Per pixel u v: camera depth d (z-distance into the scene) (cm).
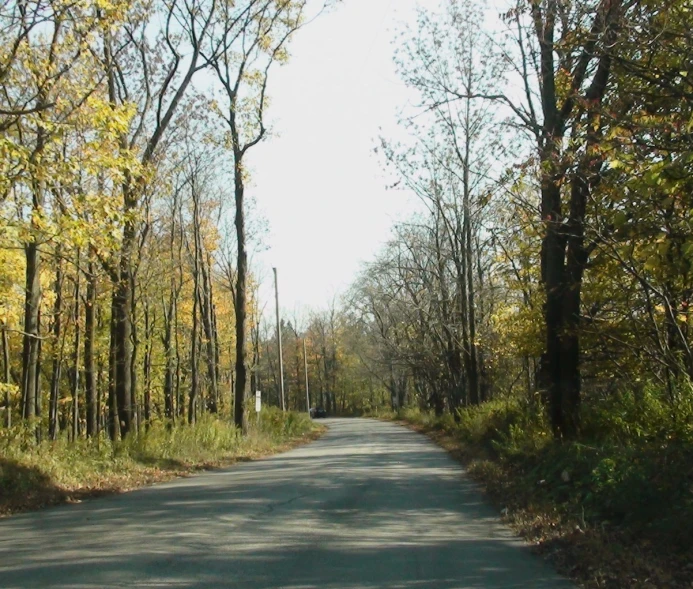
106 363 3662
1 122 1341
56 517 1155
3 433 1636
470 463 1997
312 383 10575
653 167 860
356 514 1159
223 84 2648
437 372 4444
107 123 1433
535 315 2088
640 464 1025
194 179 3650
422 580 738
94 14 1398
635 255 1283
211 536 959
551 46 1353
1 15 1242
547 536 937
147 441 2155
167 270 3344
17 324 2612
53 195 1473
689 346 1329
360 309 5369
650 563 757
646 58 1212
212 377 4375
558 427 1619
